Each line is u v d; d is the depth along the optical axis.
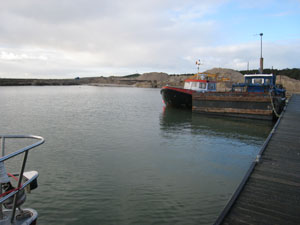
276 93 25.91
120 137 15.80
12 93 80.25
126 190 8.07
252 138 15.95
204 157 11.73
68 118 24.28
